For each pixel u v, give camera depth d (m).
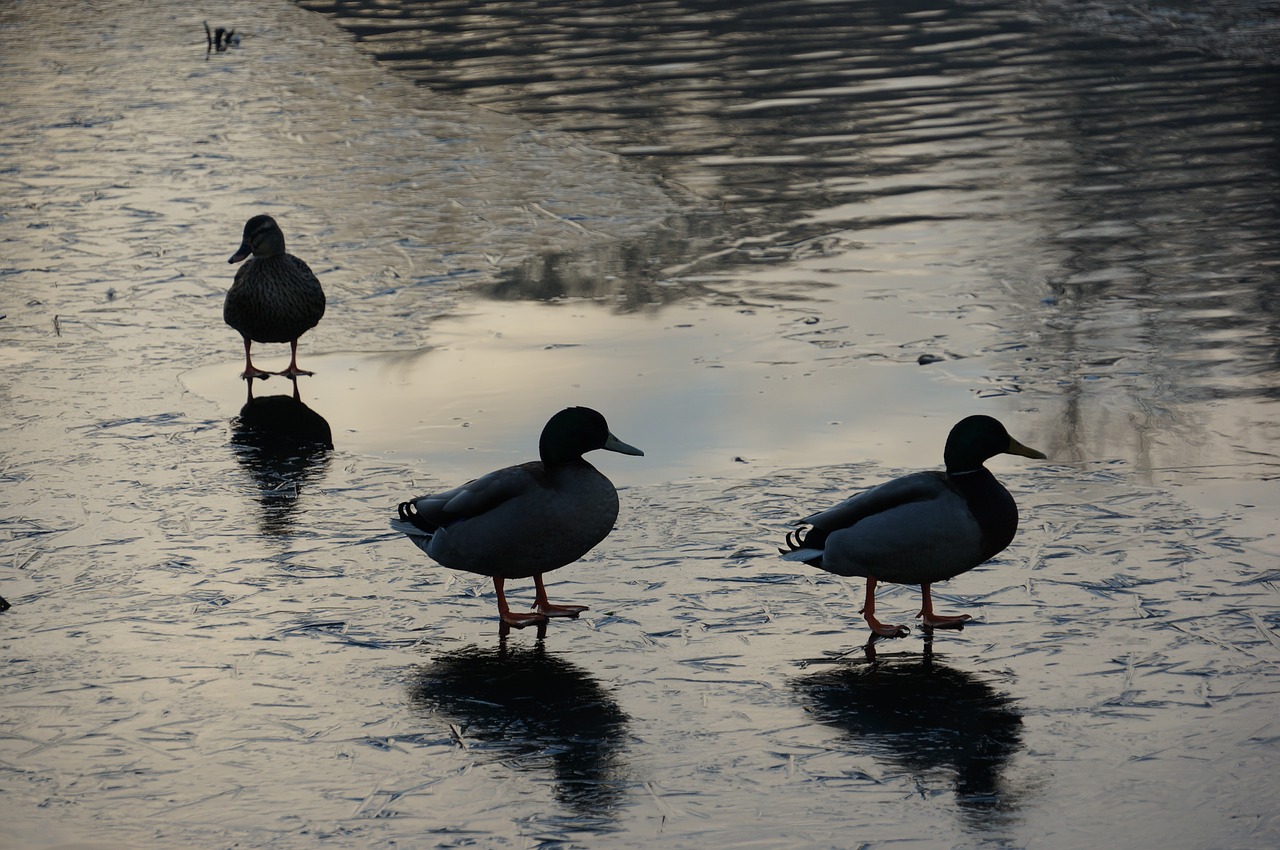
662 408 13.82
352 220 21.44
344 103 29.88
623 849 6.79
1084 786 7.23
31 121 28.84
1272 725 7.76
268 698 8.45
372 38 37.78
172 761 7.72
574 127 26.98
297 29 39.66
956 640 9.01
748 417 13.45
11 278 18.77
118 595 9.94
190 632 9.36
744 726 7.99
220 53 36.34
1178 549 10.16
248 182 23.77
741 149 25.00
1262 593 9.43
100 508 11.61
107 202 22.62
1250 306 16.16
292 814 7.17
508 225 20.97
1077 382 14.05
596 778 7.47
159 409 14.14
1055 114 26.58
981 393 13.85
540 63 33.34
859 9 39.06
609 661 8.88
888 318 16.36
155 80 32.91
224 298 17.91
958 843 6.77
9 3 46.03
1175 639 8.84
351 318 17.11
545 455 9.27
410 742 7.90
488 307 17.39
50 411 14.05
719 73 31.42
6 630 9.39
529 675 8.71
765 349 15.48
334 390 14.70
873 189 22.25
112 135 27.52
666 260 19.08
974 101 27.91
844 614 9.48
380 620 9.55
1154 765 7.41
